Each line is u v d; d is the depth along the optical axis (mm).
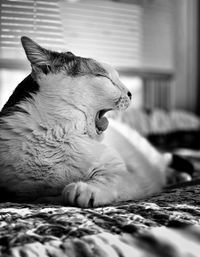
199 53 3406
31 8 2074
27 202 1020
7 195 1004
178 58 3371
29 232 640
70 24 2834
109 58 3047
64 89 999
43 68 1009
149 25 3201
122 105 1085
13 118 986
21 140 964
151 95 3248
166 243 627
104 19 2986
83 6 2885
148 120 2619
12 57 2521
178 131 2691
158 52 3271
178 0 3334
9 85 2660
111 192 929
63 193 891
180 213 758
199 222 714
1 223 688
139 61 3184
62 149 980
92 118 1051
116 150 1221
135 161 1310
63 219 700
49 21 2203
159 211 768
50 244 601
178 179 1499
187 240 646
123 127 1494
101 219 707
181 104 3404
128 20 3100
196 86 3422
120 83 1093
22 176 966
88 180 970
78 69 1026
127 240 628
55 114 986
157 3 3225
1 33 1961
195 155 2105
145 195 1111
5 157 957
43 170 972
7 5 1988
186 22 3371
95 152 1015
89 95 1025
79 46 2893
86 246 602
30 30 2074
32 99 1006
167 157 1710
